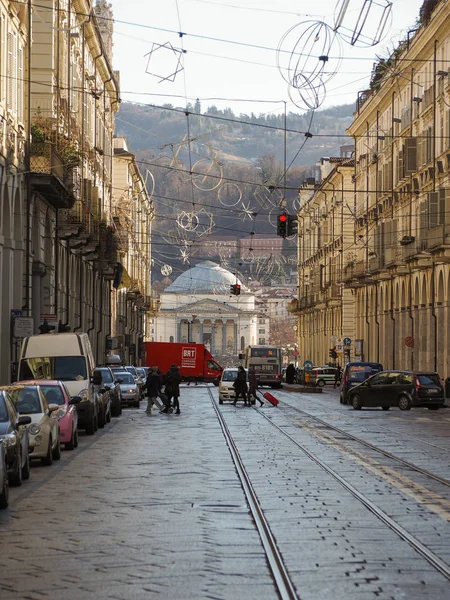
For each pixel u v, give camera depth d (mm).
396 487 20578
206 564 12883
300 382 100812
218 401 66125
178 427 40312
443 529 15383
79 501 19031
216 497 19266
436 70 67375
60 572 12578
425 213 67375
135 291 114188
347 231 106562
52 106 56719
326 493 19719
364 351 95562
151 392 50719
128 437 35156
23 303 49469
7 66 45938
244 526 15859
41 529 15891
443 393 53250
